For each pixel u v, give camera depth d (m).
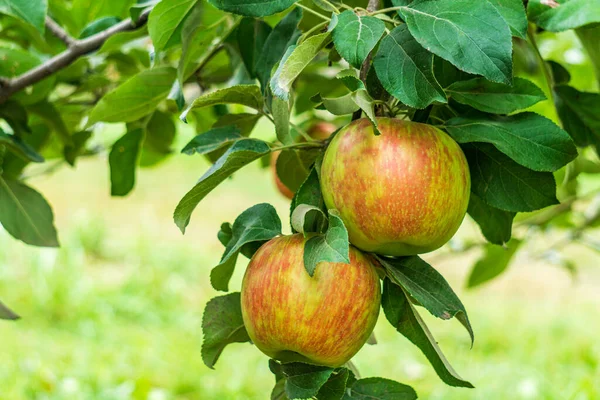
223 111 1.28
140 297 3.72
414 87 0.91
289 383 0.94
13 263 4.09
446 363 0.94
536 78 1.33
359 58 0.90
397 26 0.94
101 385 2.45
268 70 1.04
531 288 4.16
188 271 4.22
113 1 1.28
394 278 0.94
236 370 2.74
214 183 0.94
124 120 1.16
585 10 0.95
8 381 2.37
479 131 0.95
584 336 3.23
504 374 2.66
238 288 3.86
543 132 0.94
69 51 1.16
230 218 5.16
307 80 1.29
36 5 1.07
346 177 0.94
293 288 0.93
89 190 5.73
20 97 1.20
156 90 1.14
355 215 0.94
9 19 1.25
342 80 0.91
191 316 3.56
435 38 0.91
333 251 0.90
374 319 0.95
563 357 2.91
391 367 2.79
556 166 0.94
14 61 1.17
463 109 0.97
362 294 0.94
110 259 4.46
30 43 1.29
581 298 3.96
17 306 3.45
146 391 2.36
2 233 4.13
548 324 3.42
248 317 0.95
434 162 0.93
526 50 1.29
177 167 6.45
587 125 1.07
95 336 3.10
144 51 1.28
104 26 1.20
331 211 0.93
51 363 2.62
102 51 1.16
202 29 1.10
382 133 0.93
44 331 3.12
